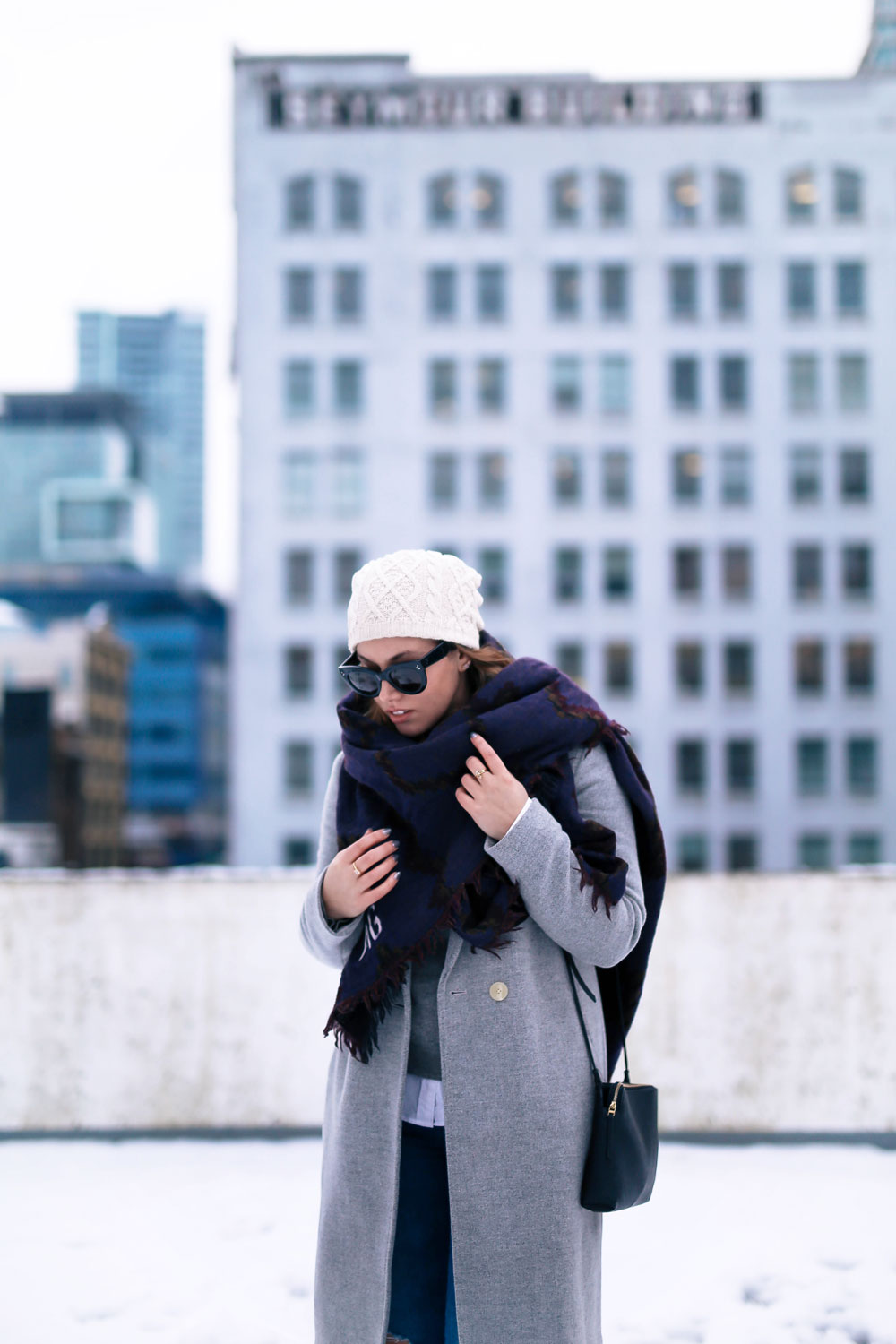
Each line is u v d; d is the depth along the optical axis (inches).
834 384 1784.0
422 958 53.1
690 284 1797.5
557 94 1818.4
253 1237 107.8
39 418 5713.6
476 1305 50.6
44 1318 90.1
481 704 55.6
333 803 61.7
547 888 51.0
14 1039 145.1
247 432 1775.3
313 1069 143.2
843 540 1772.9
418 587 55.5
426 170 1795.0
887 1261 100.8
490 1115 51.7
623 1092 54.1
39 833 2603.3
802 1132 138.7
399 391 1780.3
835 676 1761.8
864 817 1742.1
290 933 145.1
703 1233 108.3
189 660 3836.1
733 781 1758.1
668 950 142.0
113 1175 128.1
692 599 1774.1
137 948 146.2
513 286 1790.1
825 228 1795.0
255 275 1787.6
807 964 141.7
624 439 1782.7
